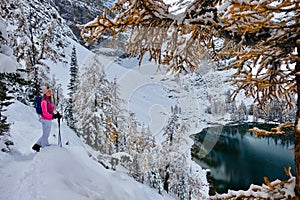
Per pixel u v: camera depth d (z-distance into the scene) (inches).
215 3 96.7
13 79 236.2
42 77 625.6
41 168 186.7
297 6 82.6
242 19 101.8
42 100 233.9
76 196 163.8
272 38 93.0
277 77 123.5
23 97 578.2
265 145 1330.0
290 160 1101.7
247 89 133.3
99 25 100.0
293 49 100.7
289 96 129.5
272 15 88.4
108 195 209.8
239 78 116.7
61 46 2261.3
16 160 219.0
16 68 241.0
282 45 95.9
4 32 260.8
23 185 168.4
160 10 99.3
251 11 86.9
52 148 220.4
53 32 692.7
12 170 193.6
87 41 104.0
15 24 577.9
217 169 1013.2
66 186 173.6
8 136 264.4
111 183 248.7
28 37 613.0
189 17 97.1
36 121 454.0
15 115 409.1
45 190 159.9
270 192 100.1
